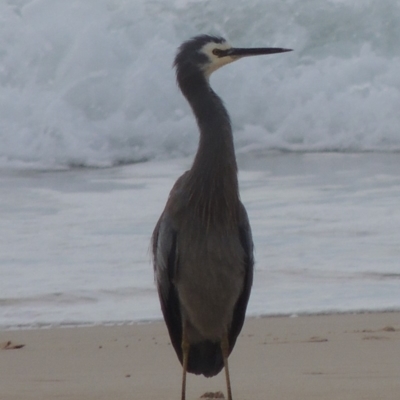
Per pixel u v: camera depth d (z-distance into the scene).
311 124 32.44
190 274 10.97
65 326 14.17
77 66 33.53
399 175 25.67
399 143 31.52
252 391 10.23
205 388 10.83
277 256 17.75
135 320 14.48
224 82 33.34
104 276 16.78
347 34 35.69
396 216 20.56
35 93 32.94
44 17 34.66
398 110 32.56
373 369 11.08
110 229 20.19
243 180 25.53
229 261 10.98
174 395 10.28
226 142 11.27
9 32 34.19
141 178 27.23
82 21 34.56
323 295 15.45
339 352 12.10
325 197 22.81
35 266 17.42
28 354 12.45
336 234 19.20
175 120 32.53
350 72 34.19
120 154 31.59
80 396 10.07
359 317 14.27
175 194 11.20
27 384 10.73
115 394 10.18
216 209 10.98
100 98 32.78
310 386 10.31
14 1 34.94
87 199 23.67
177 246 11.02
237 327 11.32
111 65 33.75
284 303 15.09
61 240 19.28
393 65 34.41
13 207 22.75
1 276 16.77
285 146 32.03
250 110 33.00
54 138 31.25
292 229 19.69
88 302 15.38
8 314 14.74
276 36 36.16
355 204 21.91
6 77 33.38
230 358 11.96
